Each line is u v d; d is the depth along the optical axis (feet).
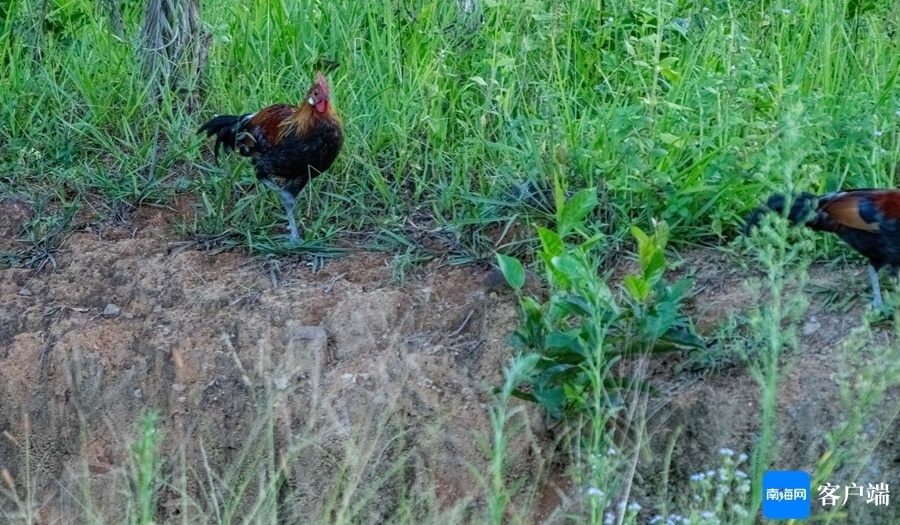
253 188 38.47
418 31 43.39
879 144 35.68
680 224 33.68
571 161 35.76
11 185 38.45
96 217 37.24
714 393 28.53
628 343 27.22
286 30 45.03
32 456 33.24
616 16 43.65
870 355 28.37
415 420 30.30
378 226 35.99
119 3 45.01
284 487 30.71
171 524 31.63
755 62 38.63
